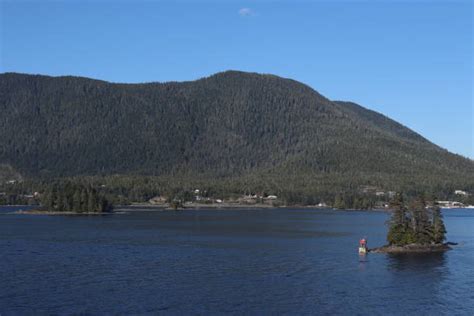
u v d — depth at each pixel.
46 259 181.12
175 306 122.31
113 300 126.56
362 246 198.50
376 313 119.25
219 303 125.06
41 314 115.69
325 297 131.12
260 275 156.00
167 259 183.38
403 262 179.00
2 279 147.62
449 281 149.00
